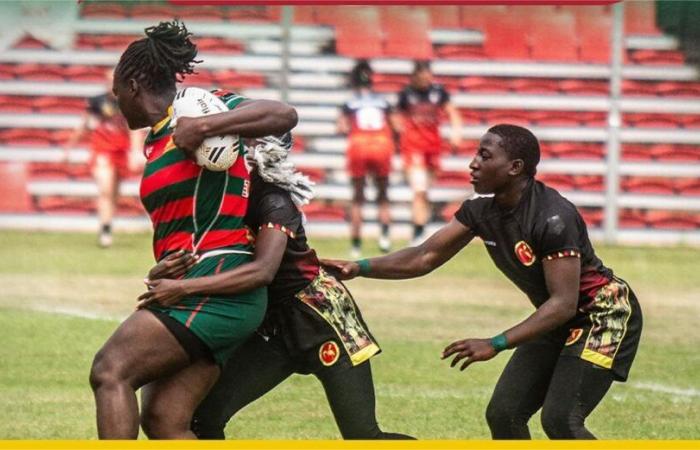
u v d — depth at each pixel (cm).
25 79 5581
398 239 4912
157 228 1324
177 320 1281
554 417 1409
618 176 5212
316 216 5038
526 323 1388
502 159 1417
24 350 2461
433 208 5194
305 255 1433
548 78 5691
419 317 3005
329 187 5250
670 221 5119
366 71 4481
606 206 5056
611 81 5141
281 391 2145
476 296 3369
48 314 2920
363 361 1443
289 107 1307
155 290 1285
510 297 3353
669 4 5634
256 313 1334
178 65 1328
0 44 5591
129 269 3809
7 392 2086
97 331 2695
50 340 2577
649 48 5678
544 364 1480
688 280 3812
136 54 1312
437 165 4619
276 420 1934
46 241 4538
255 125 1283
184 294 1286
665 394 2169
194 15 5800
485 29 5825
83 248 4344
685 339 2753
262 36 5822
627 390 2198
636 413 2016
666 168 5328
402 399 2094
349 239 4847
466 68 5750
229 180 1312
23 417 1911
